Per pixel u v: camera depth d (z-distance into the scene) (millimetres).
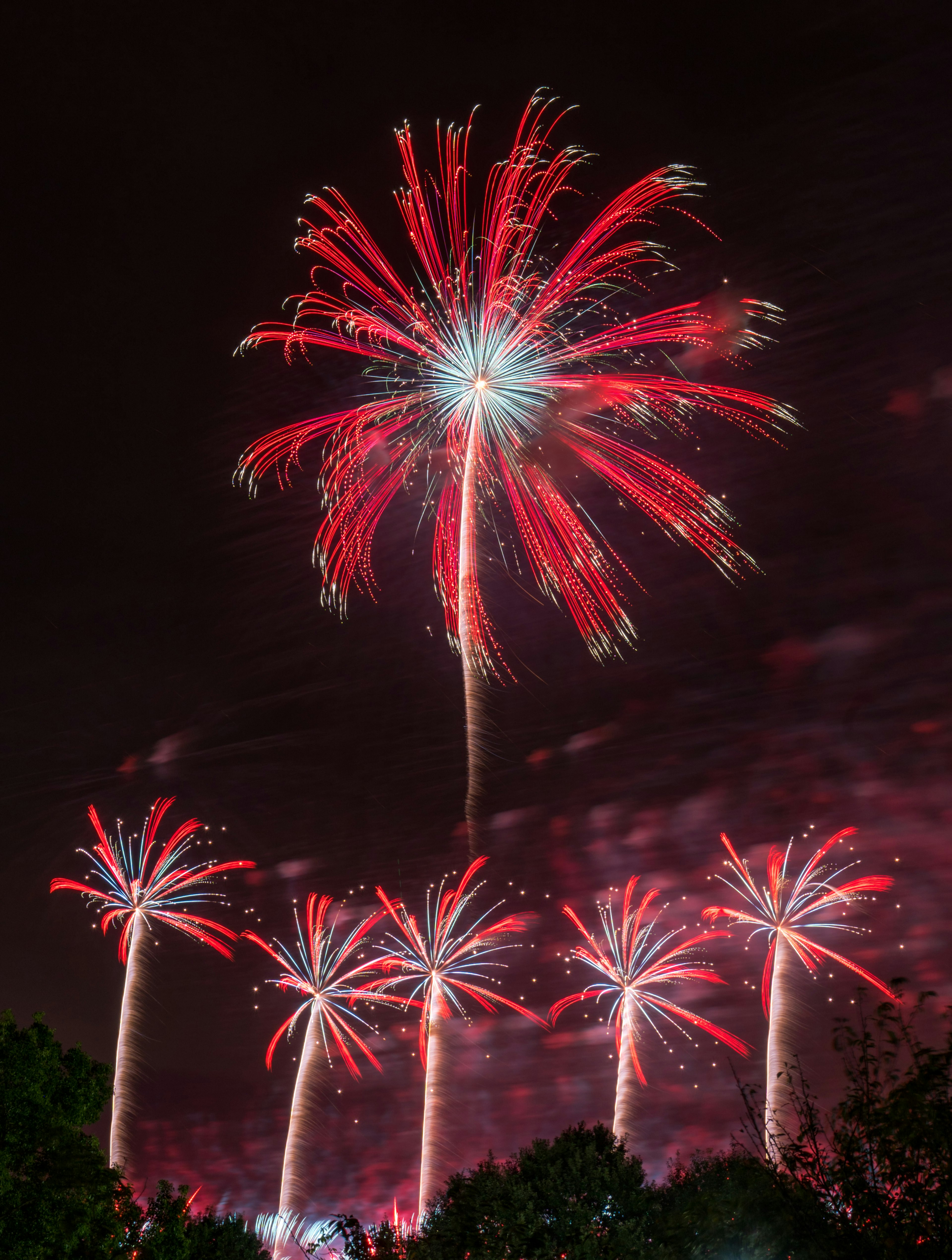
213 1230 33344
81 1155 21391
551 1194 19938
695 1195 17047
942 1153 9539
